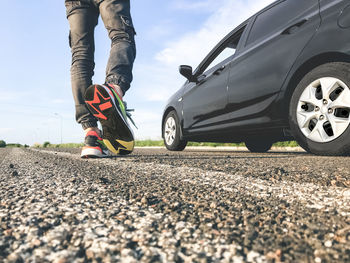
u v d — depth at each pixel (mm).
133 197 874
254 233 566
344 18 2182
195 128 3984
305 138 2443
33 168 1707
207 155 3137
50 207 737
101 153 2521
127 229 579
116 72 2145
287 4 2893
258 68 2879
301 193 951
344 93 2172
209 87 3672
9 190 970
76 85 2367
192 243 514
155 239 529
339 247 500
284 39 2658
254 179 1246
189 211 722
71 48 2418
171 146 4699
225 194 928
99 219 644
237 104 3152
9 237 528
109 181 1177
